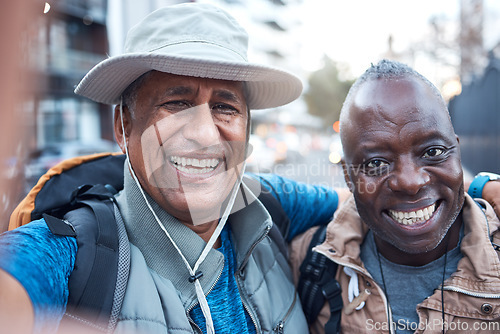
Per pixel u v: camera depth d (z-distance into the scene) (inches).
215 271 40.6
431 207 43.2
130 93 40.5
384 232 45.0
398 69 44.4
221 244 45.5
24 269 27.0
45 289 27.9
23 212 39.2
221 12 41.0
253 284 44.4
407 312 46.1
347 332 47.1
